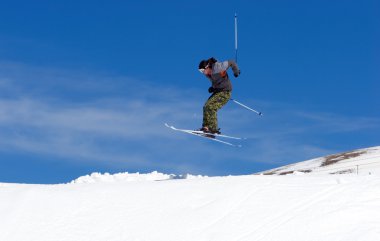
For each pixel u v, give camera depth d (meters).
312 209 12.54
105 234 12.28
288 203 12.88
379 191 13.23
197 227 12.24
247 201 13.10
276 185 13.89
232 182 14.17
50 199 13.86
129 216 12.89
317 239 11.45
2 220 13.00
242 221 12.31
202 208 12.95
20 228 12.66
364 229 11.62
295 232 11.75
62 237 12.27
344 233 11.56
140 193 13.91
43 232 12.48
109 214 13.03
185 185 14.19
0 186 15.34
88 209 13.31
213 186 13.96
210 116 14.10
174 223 12.45
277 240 11.55
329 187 13.63
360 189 13.39
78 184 15.17
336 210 12.40
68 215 13.09
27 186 15.21
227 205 12.99
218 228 12.13
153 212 12.97
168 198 13.52
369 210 12.34
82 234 12.34
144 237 12.04
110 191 14.14
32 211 13.32
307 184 13.95
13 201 13.85
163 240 11.89
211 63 14.00
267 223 12.16
